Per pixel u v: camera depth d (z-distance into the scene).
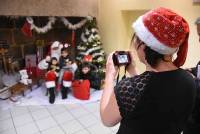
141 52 0.75
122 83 0.75
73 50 3.85
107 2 3.65
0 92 3.19
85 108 2.95
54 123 2.59
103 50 3.68
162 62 0.74
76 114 2.79
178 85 0.72
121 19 3.52
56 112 2.84
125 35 3.65
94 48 3.48
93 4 3.64
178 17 0.71
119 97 0.73
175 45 0.70
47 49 3.75
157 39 0.69
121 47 3.63
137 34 0.73
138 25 0.73
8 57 3.56
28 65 3.66
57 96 3.25
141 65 2.21
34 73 3.59
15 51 3.67
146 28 0.70
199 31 1.43
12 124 2.56
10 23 3.54
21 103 3.04
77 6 3.46
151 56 0.72
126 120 0.76
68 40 3.96
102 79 3.48
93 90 3.48
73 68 3.30
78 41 3.93
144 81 0.72
